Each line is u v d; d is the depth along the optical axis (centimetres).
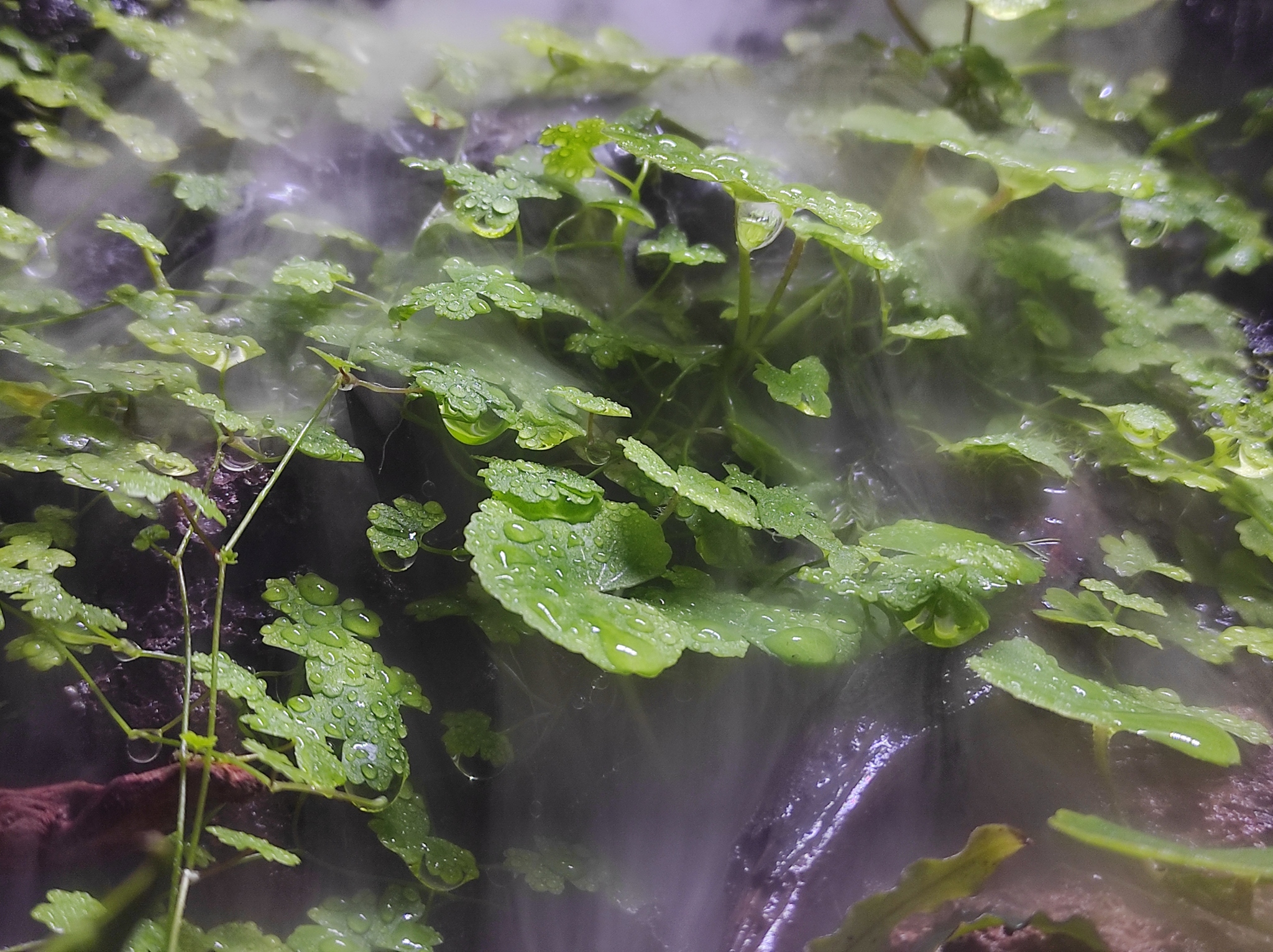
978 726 19
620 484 19
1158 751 19
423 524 18
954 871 17
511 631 19
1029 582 18
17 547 17
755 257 21
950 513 20
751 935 18
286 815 18
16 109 20
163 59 20
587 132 19
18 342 18
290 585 18
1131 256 23
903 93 23
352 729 17
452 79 22
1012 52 24
